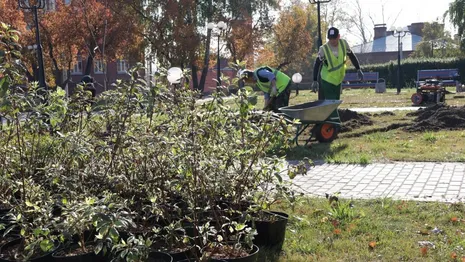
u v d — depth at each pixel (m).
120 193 4.36
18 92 4.25
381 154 9.12
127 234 4.12
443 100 20.25
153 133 4.27
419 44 60.62
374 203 5.80
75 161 4.50
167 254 3.80
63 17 28.25
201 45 35.59
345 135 11.73
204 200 4.12
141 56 33.38
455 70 32.03
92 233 4.19
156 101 4.34
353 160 8.54
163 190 4.31
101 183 4.46
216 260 3.71
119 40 29.67
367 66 45.88
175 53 32.88
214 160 4.10
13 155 4.70
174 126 4.33
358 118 13.84
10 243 4.06
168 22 33.06
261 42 39.47
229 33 37.00
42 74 17.09
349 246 4.48
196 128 4.18
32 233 3.71
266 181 4.30
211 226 4.02
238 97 4.07
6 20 26.34
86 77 10.01
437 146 9.80
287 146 4.52
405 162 8.39
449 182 6.84
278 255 4.37
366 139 11.09
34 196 4.11
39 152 4.78
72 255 3.81
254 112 4.30
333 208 5.40
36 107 4.23
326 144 10.50
